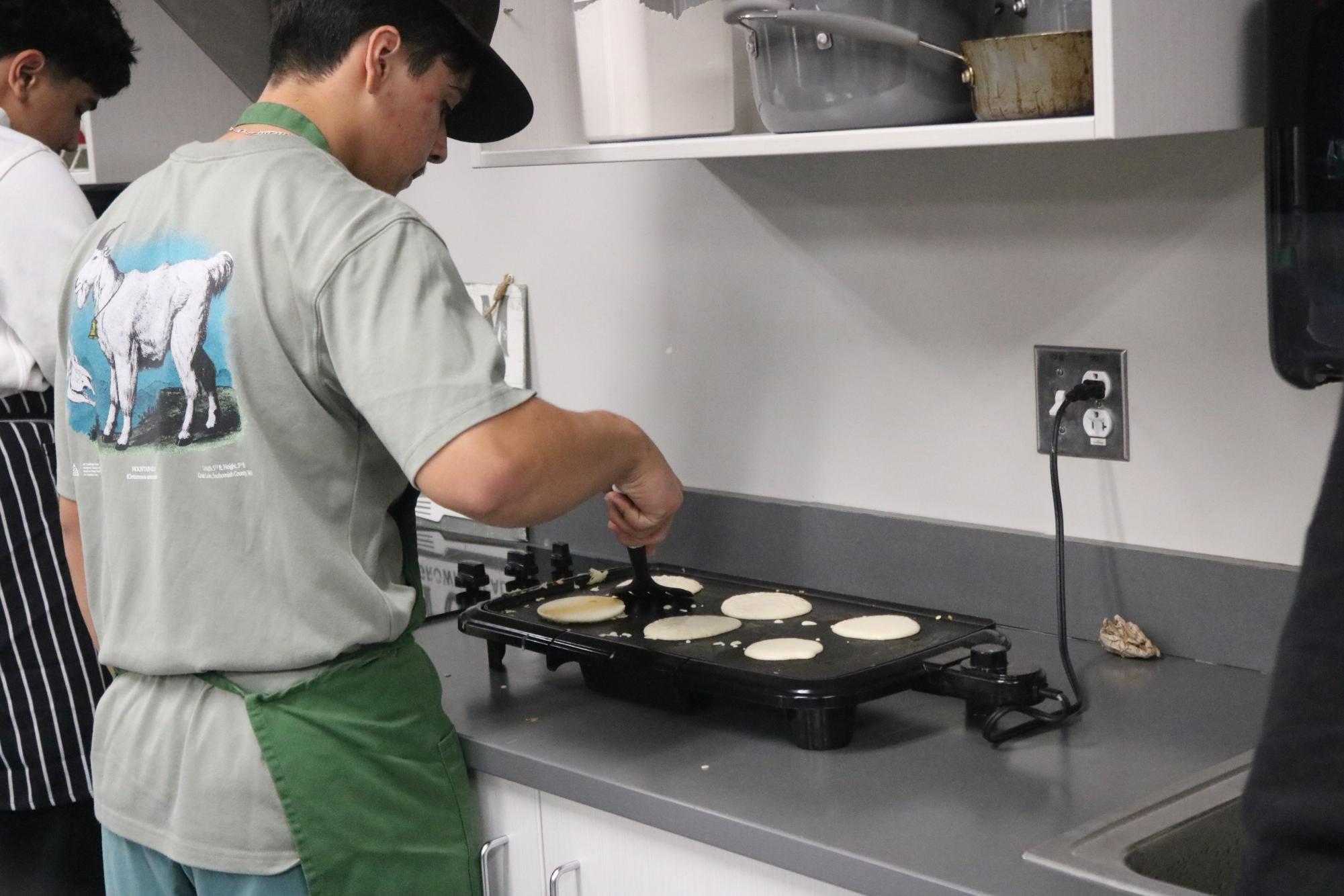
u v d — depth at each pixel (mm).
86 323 1207
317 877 1158
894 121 1229
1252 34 1192
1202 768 1166
